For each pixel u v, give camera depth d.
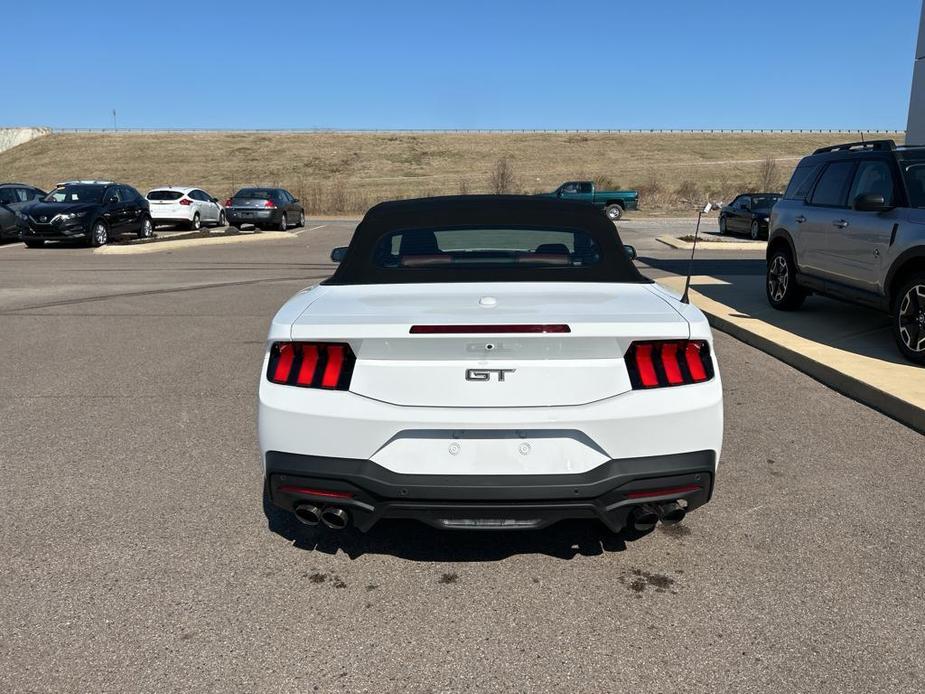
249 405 5.66
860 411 5.42
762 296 10.34
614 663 2.62
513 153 97.88
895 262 6.52
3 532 3.59
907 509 3.82
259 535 3.59
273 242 22.56
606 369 2.89
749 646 2.71
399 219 4.14
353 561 3.36
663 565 3.30
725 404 5.59
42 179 85.06
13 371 6.70
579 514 2.92
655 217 36.62
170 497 4.00
